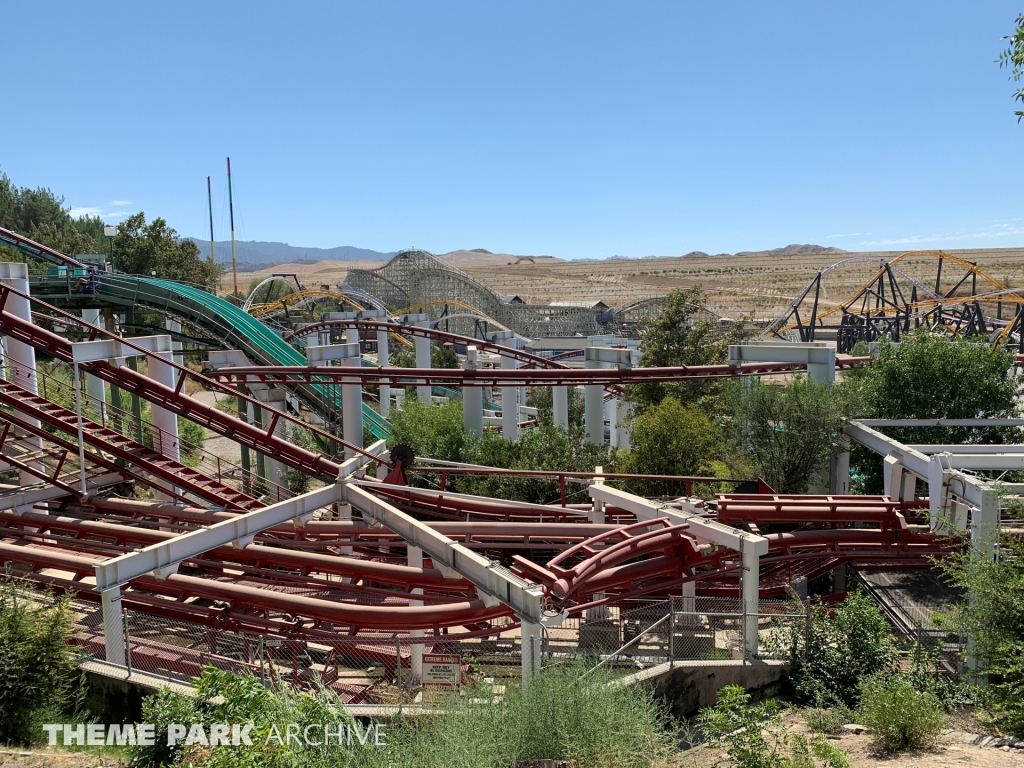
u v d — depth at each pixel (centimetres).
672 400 3628
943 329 9288
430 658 1560
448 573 1795
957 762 1207
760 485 2603
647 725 1184
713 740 1161
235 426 2645
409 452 2670
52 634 1373
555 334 14188
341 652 1934
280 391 3700
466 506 2491
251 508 2522
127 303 5478
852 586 2559
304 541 2372
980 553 1642
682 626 2050
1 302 2552
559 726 1112
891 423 2958
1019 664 1404
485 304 14688
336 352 3806
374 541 2444
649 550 2005
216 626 2023
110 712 1493
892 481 2317
